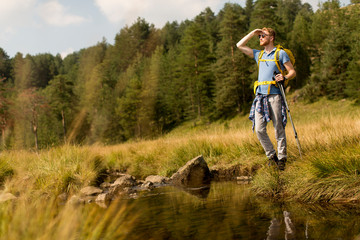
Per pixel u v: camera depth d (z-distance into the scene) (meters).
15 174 4.61
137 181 4.87
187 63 47.41
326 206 2.30
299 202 2.53
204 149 6.09
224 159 5.38
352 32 41.66
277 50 3.38
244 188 3.42
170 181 4.73
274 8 40.25
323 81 35.75
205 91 47.78
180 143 7.01
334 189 2.52
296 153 3.84
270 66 3.38
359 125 4.24
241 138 5.79
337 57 35.16
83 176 4.52
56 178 4.36
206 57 48.09
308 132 4.80
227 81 45.12
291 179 2.95
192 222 2.08
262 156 4.72
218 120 44.78
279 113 3.31
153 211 2.53
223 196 3.06
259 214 2.18
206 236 1.74
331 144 3.73
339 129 4.30
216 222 2.03
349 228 1.68
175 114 48.16
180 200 3.03
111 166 7.35
